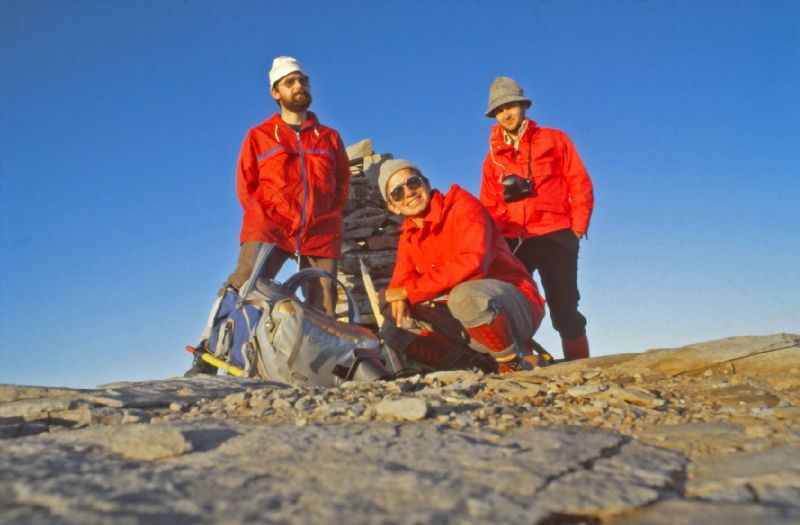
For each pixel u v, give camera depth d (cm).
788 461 171
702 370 327
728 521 131
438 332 491
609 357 366
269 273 599
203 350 464
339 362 424
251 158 616
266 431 212
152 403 296
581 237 590
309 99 627
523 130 587
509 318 449
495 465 172
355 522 132
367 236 756
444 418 236
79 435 214
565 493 150
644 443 204
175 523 131
